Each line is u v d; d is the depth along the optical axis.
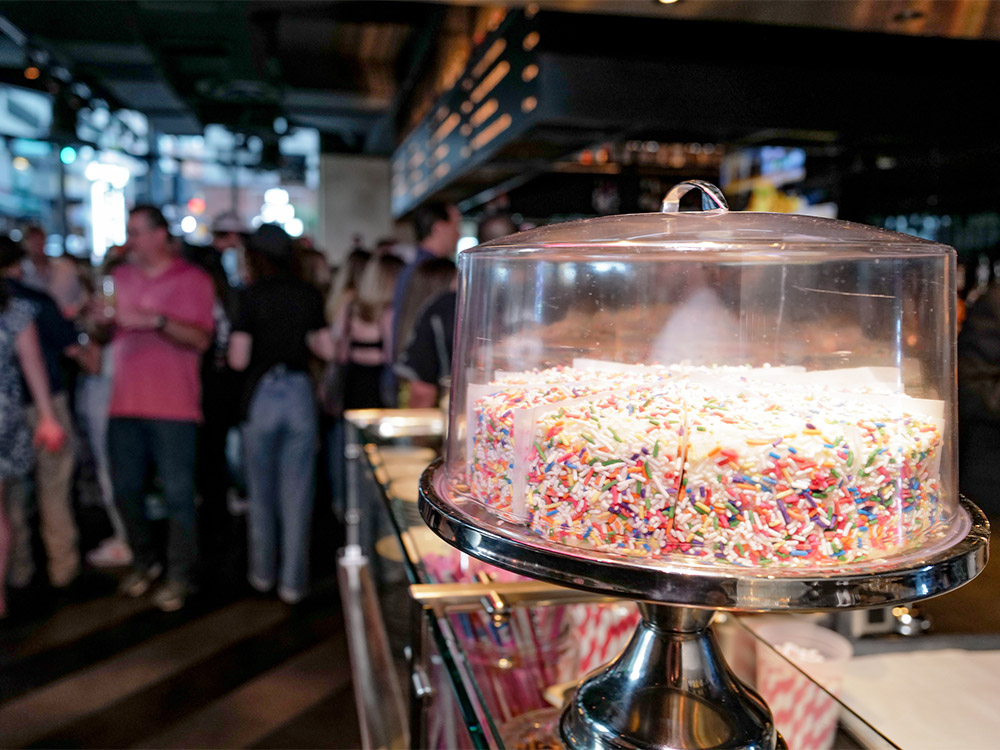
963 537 0.80
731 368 0.94
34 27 4.42
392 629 1.60
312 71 5.88
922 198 2.11
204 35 4.79
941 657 1.03
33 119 6.33
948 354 0.88
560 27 2.44
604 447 0.76
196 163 8.98
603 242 0.91
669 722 0.82
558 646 1.09
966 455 1.58
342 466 4.38
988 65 1.88
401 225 8.66
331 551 3.94
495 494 0.89
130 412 3.11
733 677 0.89
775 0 1.30
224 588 3.42
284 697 2.51
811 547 0.72
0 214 6.43
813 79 2.15
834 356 0.91
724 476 0.73
